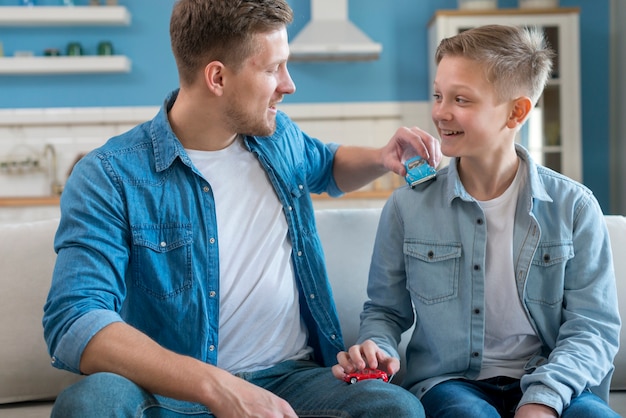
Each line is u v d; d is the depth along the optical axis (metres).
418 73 5.52
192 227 1.62
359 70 5.51
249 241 1.67
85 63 5.23
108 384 1.28
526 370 1.58
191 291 1.60
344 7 5.30
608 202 5.52
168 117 1.71
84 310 1.41
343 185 1.99
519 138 5.13
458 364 1.61
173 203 1.63
